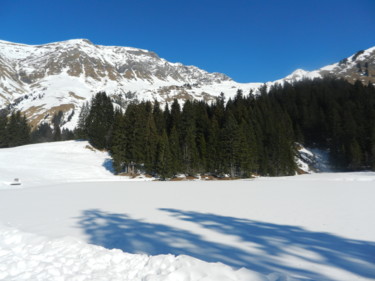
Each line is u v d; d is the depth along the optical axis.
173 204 11.31
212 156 40.78
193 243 5.55
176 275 3.52
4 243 5.75
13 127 60.53
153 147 39.19
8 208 10.55
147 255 4.52
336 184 21.53
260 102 61.16
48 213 9.30
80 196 14.73
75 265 4.22
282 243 5.49
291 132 52.53
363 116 52.59
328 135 54.44
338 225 7.02
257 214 8.74
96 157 46.66
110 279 3.73
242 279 3.48
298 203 11.12
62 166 37.84
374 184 21.08
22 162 37.03
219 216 8.46
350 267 4.15
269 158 43.97
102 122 55.22
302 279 3.66
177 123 49.94
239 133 39.62
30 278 3.83
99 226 7.18
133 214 8.98
